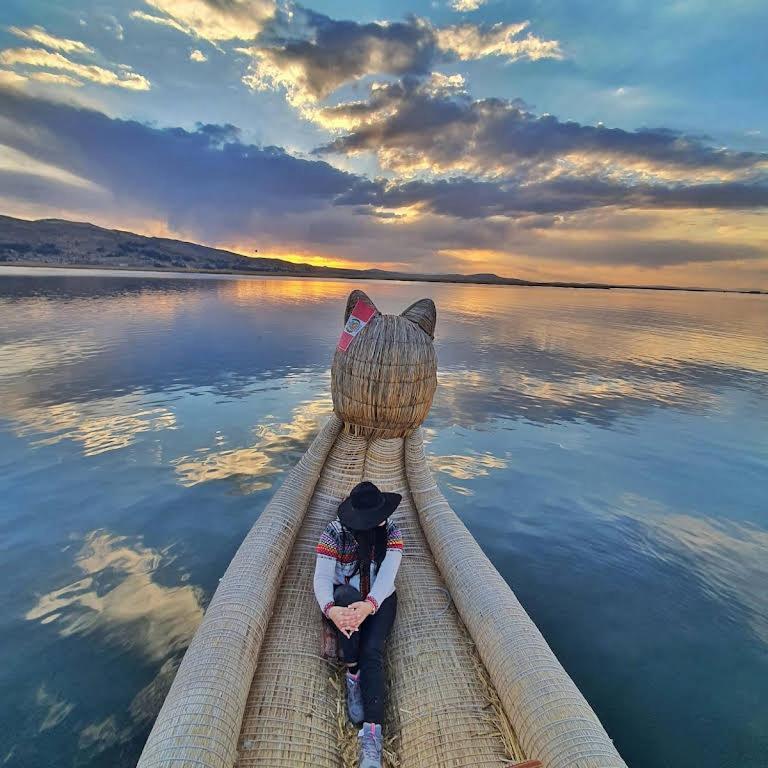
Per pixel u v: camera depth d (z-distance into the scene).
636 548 4.55
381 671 2.39
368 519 2.71
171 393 8.75
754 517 5.23
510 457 6.64
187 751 1.88
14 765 2.33
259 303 27.66
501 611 2.67
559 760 1.95
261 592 2.72
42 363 10.50
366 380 3.71
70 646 3.04
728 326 27.02
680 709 2.83
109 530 4.37
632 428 8.09
